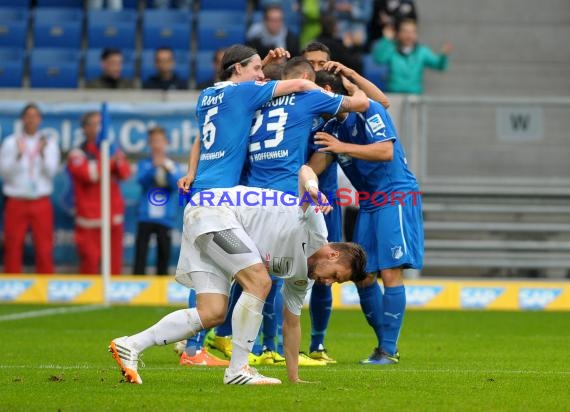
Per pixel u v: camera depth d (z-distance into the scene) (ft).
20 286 155.53
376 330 87.40
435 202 162.09
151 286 151.43
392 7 186.19
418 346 101.50
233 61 70.85
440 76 196.13
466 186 160.25
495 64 197.88
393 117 158.92
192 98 160.15
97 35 189.57
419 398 62.03
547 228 162.50
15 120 160.04
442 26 199.00
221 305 65.36
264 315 84.07
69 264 161.17
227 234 63.87
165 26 189.26
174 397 61.16
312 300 86.07
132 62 184.34
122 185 159.22
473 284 152.56
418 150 159.74
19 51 187.73
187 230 65.31
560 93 196.95
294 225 64.13
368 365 83.25
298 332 66.95
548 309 151.74
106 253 147.54
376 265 84.43
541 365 83.82
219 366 81.56
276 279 83.61
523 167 161.27
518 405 59.72
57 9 195.00
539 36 198.49
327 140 79.46
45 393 63.26
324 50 86.38
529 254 161.68
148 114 158.61
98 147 156.46
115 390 64.34
